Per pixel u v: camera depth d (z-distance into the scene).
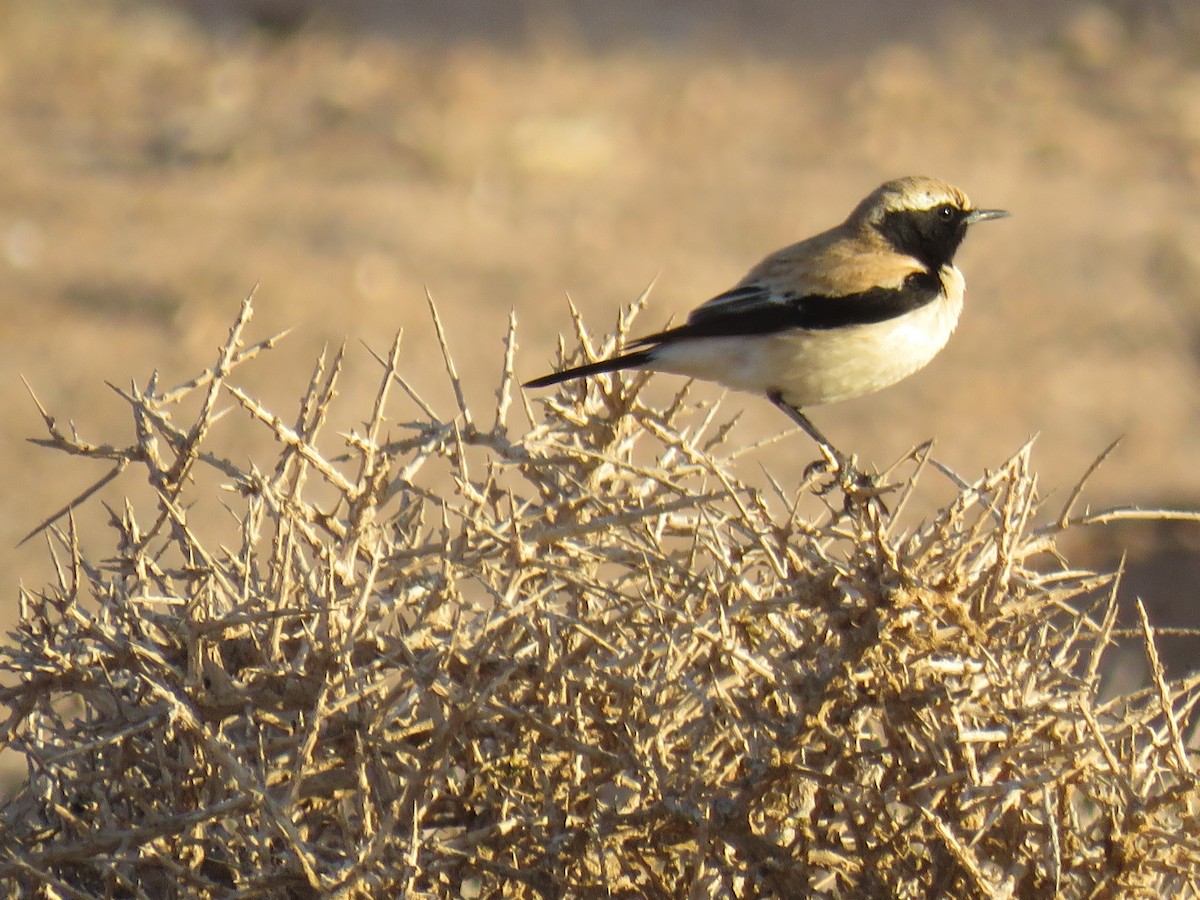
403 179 30.28
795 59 36.78
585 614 9.13
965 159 31.52
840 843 8.35
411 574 9.09
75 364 22.66
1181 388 23.09
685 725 8.73
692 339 11.90
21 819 9.06
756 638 8.76
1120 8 38.88
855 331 11.89
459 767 9.43
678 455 11.09
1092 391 22.84
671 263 26.81
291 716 8.71
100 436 20.66
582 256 27.05
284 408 21.33
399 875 8.02
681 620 8.42
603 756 8.35
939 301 12.26
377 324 24.17
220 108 33.69
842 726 8.30
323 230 27.81
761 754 8.23
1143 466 20.80
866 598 8.02
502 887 8.52
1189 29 37.69
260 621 8.77
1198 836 8.04
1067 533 18.75
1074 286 26.19
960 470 20.44
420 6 39.88
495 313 24.73
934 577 8.50
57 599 9.06
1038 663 8.44
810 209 29.09
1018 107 33.78
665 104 34.03
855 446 20.92
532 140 31.33
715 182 30.33
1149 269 26.86
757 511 9.29
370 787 8.53
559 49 36.81
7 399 21.58
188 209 28.78
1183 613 16.39
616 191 30.02
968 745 8.05
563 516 9.32
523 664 8.82
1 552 17.59
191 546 9.23
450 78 34.97
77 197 29.28
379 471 9.09
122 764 8.73
